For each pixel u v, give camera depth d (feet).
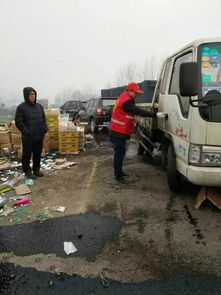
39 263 11.22
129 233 13.26
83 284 10.04
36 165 21.77
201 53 13.62
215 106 12.56
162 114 17.83
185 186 18.95
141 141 27.40
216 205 15.34
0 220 14.84
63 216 15.14
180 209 15.65
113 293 9.61
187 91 12.06
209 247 11.98
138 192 18.25
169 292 9.59
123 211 15.61
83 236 13.08
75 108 75.77
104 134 47.88
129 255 11.59
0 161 25.26
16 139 28.81
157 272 10.55
